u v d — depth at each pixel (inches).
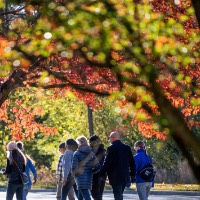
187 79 478.9
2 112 1443.2
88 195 1270.9
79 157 1268.5
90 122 2910.9
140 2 474.9
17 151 1285.7
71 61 950.4
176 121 319.3
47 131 1451.8
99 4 418.9
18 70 1030.4
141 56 369.7
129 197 2160.4
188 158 315.0
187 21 724.7
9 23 883.4
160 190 2396.7
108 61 380.5
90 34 402.6
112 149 1235.2
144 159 1339.8
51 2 441.4
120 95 374.9
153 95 336.5
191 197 2175.2
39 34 523.2
